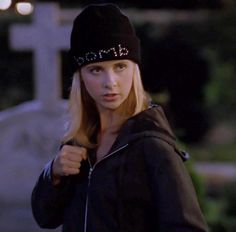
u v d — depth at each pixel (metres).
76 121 3.84
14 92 22.23
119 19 3.71
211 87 23.42
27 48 12.40
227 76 23.80
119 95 3.68
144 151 3.56
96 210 3.59
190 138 23.91
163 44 22.52
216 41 23.47
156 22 22.69
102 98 3.70
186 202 3.47
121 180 3.56
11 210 12.10
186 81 22.98
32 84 22.25
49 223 3.97
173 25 22.73
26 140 12.08
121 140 3.61
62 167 3.76
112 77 3.66
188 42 22.92
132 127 3.62
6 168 12.13
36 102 12.14
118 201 3.55
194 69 22.92
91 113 3.85
